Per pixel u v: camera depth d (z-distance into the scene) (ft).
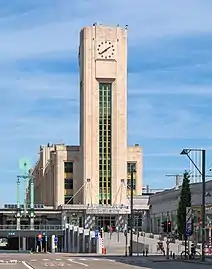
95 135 464.65
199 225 262.88
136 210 460.55
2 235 430.20
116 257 251.19
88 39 471.21
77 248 375.66
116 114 466.29
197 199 357.41
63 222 448.65
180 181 435.94
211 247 250.16
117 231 409.28
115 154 463.83
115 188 460.96
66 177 485.15
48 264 181.16
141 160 501.97
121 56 473.26
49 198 531.50
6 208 457.68
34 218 465.06
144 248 285.23
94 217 447.01
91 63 469.16
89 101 465.88
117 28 474.90
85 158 462.19
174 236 324.80
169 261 205.77
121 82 470.39
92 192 459.32
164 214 427.74
